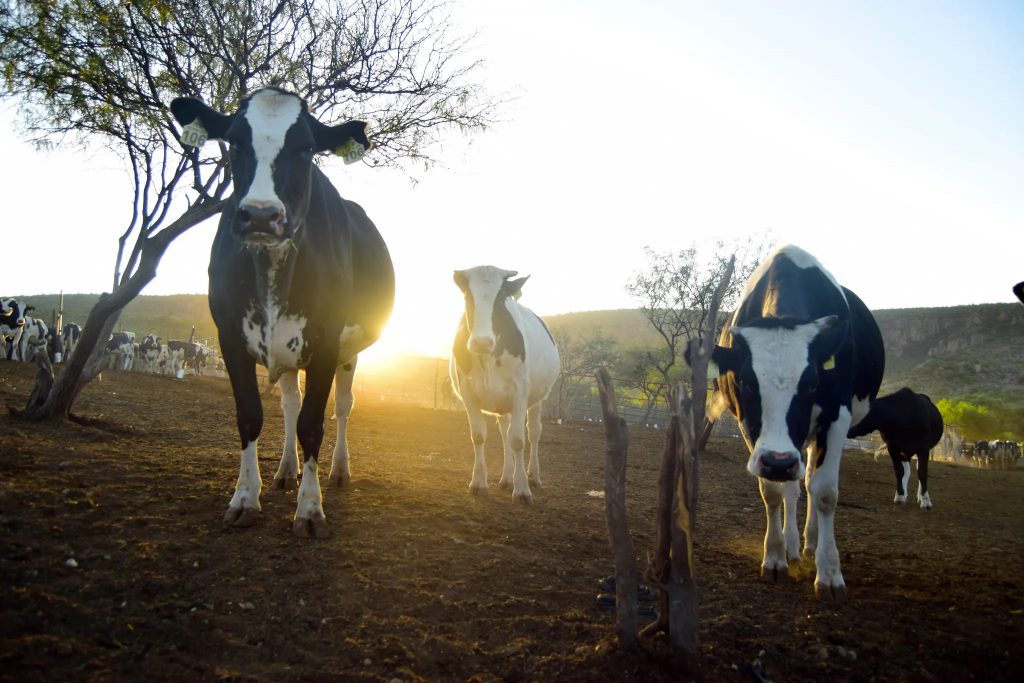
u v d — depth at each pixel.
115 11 9.33
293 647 3.87
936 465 19.47
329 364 5.80
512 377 8.10
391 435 13.66
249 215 4.75
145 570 4.41
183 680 3.43
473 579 5.02
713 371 5.21
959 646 4.76
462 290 8.16
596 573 5.57
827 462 5.57
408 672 3.76
